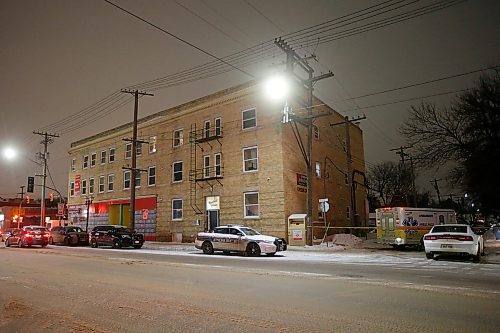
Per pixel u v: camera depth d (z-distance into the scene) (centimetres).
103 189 4456
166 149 3688
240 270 1327
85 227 4609
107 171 4428
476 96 2606
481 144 2631
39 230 3016
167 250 2612
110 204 4288
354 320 648
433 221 2472
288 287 972
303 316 677
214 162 3225
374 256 1972
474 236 1678
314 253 2200
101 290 966
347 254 2119
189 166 3425
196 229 3281
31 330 622
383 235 2455
